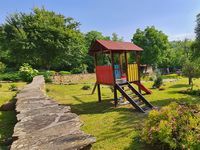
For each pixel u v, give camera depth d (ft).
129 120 28.96
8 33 111.55
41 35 109.29
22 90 42.88
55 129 15.87
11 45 108.37
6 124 28.40
